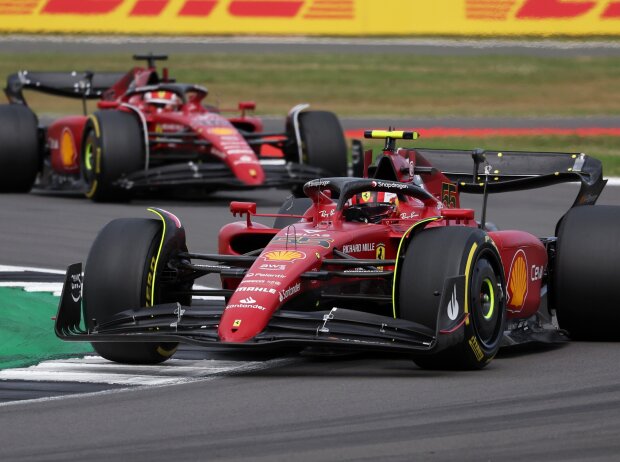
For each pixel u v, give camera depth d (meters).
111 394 26.98
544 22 143.88
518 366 29.89
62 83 72.19
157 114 65.12
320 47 149.88
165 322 28.86
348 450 22.39
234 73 136.50
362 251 31.08
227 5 148.88
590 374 28.88
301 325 28.03
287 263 29.03
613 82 132.75
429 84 133.12
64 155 66.88
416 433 23.47
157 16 147.00
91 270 30.22
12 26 144.75
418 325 28.22
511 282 31.73
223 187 62.47
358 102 124.94
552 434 23.36
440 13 148.12
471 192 38.88
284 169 63.59
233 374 29.16
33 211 60.16
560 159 37.91
